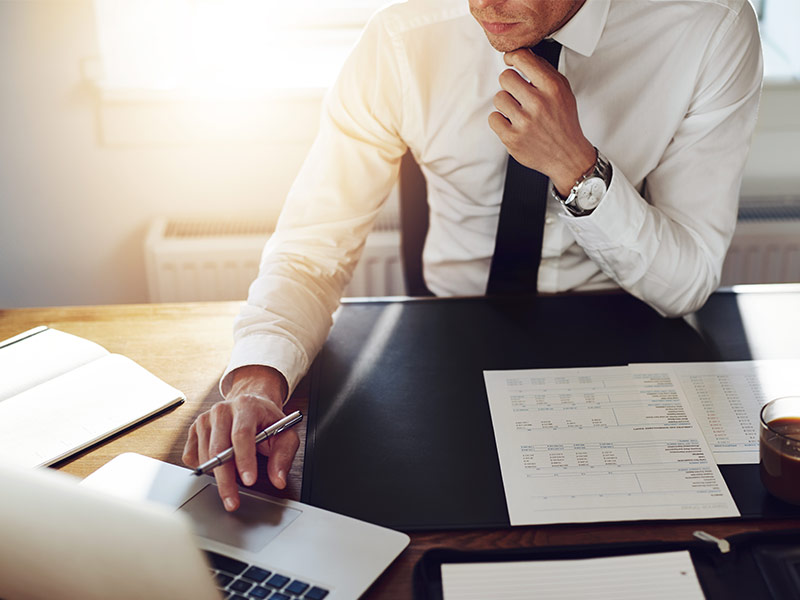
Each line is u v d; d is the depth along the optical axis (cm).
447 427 101
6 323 127
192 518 87
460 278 150
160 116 198
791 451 85
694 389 106
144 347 120
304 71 206
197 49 205
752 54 126
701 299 124
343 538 84
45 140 199
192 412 106
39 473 64
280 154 206
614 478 92
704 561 80
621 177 117
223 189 209
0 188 202
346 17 214
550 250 139
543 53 124
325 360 115
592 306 127
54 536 65
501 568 79
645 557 80
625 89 127
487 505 89
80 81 195
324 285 125
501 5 110
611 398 105
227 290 204
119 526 63
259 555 82
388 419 103
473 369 112
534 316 124
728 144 127
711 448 96
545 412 103
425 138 136
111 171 204
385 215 213
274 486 93
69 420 103
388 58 130
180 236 203
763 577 78
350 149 132
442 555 80
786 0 210
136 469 94
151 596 66
